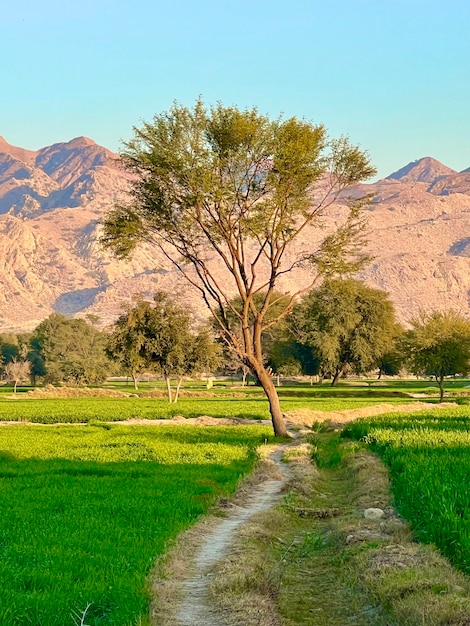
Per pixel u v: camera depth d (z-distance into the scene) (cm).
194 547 1684
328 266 4719
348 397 10669
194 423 5972
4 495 2277
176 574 1448
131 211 4672
